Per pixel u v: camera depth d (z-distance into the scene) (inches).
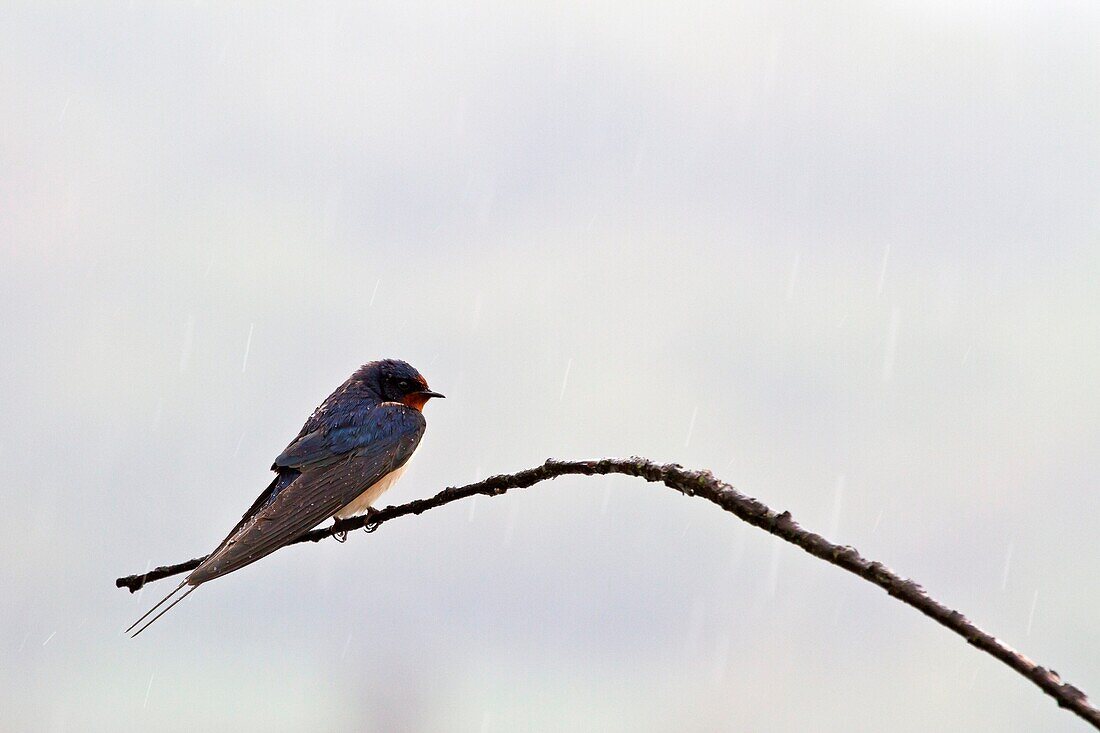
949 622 85.0
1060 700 78.4
